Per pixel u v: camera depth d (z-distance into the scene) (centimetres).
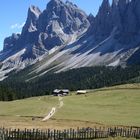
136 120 9662
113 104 14062
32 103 15250
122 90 18275
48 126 8656
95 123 9200
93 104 14425
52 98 19288
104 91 19275
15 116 10862
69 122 9419
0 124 8981
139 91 17200
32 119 10062
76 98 17962
